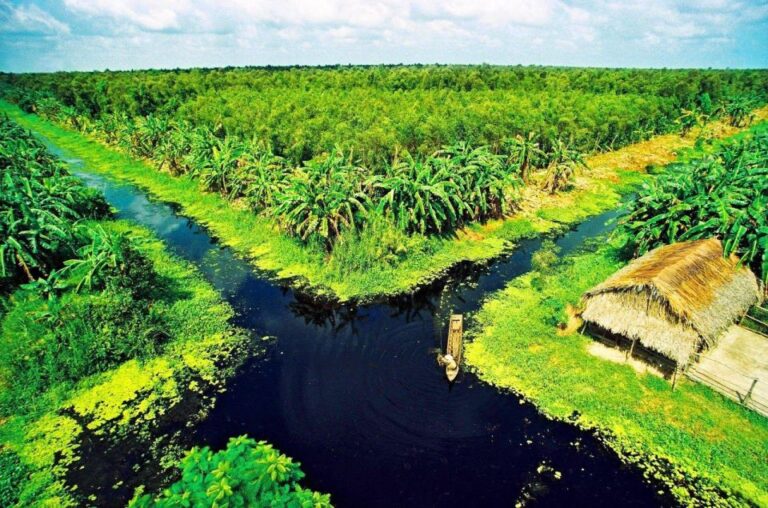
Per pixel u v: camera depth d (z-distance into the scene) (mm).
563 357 21172
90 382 19406
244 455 13281
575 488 15500
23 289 25125
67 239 27328
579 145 55094
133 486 15320
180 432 17438
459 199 32594
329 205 29672
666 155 59500
